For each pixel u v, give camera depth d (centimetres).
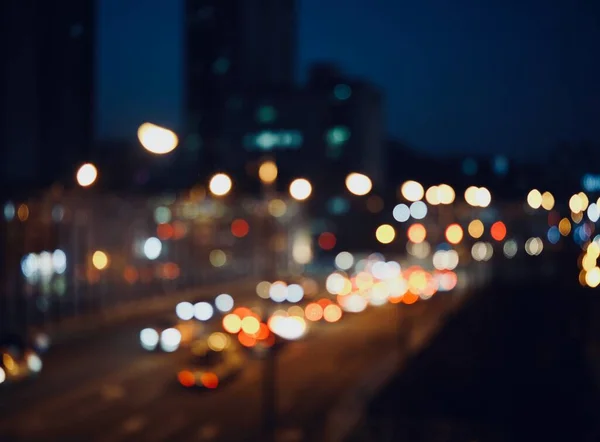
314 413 2262
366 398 2289
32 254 4606
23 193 4500
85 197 4897
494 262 5175
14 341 2761
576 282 3088
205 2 11312
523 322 3488
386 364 3172
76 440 1916
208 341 2875
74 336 4006
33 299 4503
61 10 5875
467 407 1897
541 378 2322
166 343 3488
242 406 2394
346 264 9025
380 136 11050
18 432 1991
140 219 7319
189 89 11212
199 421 2166
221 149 10600
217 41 11281
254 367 3162
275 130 10556
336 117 10531
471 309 4088
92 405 2389
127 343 3800
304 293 5781
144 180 5053
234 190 5138
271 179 4694
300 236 9088
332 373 3027
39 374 2894
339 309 5066
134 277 6488
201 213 7738
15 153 5606
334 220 9300
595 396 2058
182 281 6506
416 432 1619
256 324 3444
